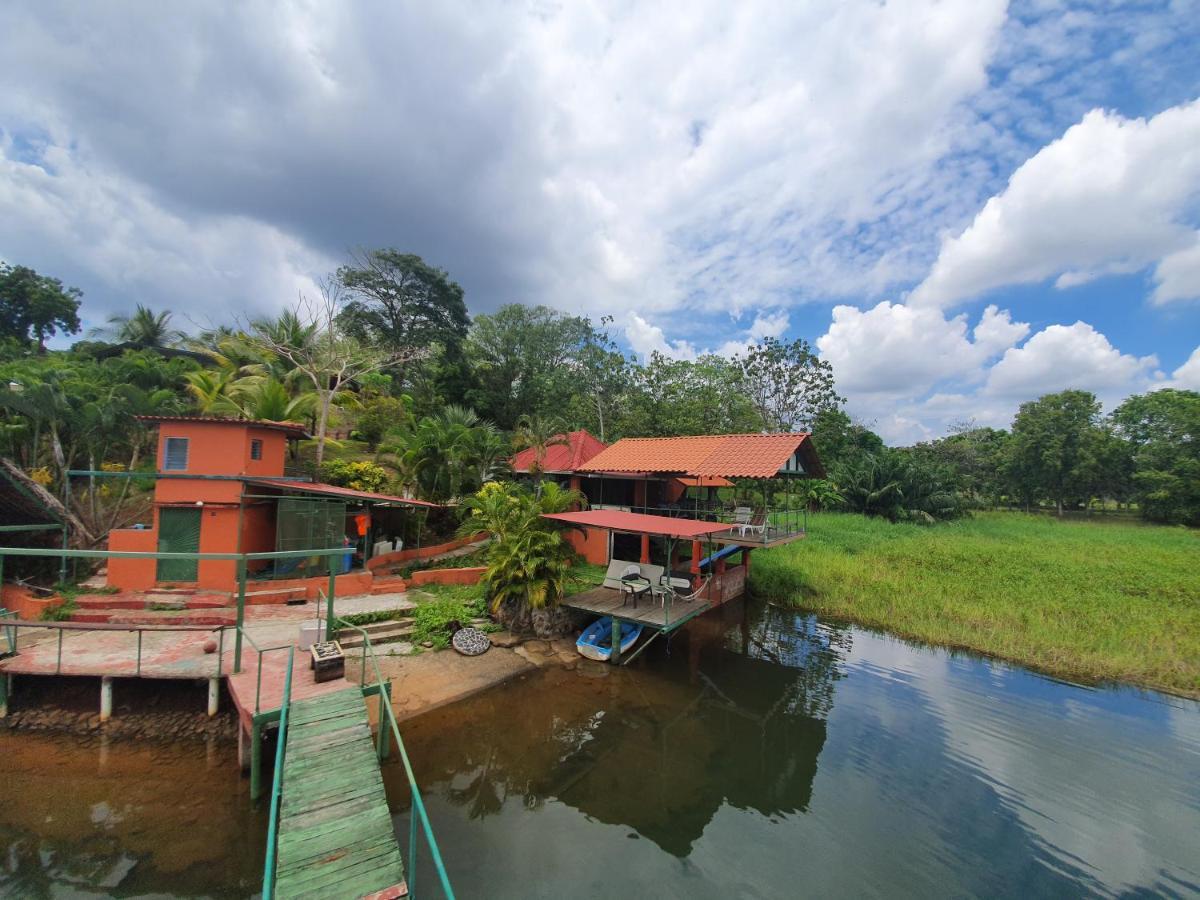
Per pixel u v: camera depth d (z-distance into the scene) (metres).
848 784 10.37
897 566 25.70
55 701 10.95
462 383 43.06
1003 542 31.66
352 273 42.69
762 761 11.12
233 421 15.99
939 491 42.69
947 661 16.59
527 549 16.22
